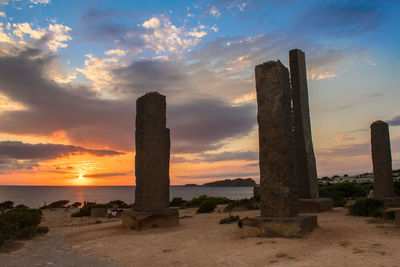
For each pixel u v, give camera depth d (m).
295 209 11.45
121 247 10.97
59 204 46.28
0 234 11.17
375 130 20.73
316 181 19.45
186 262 8.34
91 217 25.69
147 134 15.17
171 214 15.12
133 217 14.58
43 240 13.21
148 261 8.84
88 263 8.99
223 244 10.16
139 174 15.39
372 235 9.94
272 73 11.78
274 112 11.58
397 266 6.39
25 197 117.06
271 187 11.26
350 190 33.06
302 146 18.97
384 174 20.12
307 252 8.18
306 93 19.92
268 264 7.37
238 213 20.31
